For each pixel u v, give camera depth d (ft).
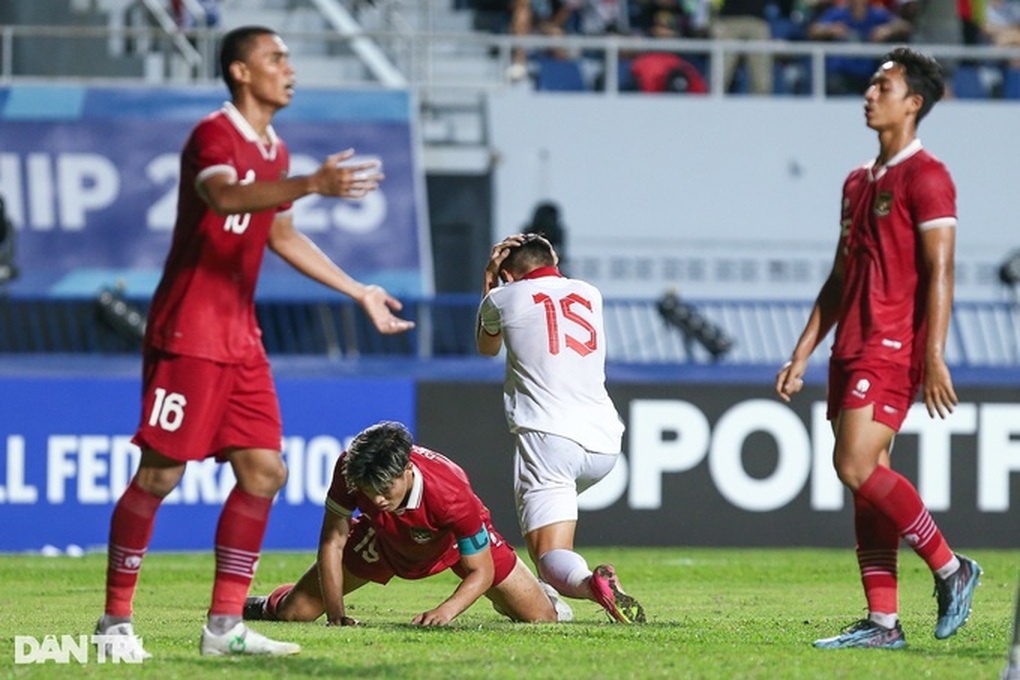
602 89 211.82
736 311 172.45
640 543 154.71
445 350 167.63
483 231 195.31
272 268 178.70
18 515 148.56
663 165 194.39
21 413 149.07
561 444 78.48
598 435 79.15
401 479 69.87
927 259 63.72
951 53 200.23
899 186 64.44
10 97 185.78
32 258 180.24
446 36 195.93
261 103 58.75
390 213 186.29
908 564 135.33
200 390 57.98
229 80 58.75
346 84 192.95
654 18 217.56
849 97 209.56
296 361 156.97
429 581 112.98
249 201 55.88
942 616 65.51
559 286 81.35
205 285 58.08
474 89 196.03
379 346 168.14
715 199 194.18
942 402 63.21
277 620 77.56
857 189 66.08
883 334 64.28
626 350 170.71
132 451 151.02
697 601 95.14
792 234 194.49
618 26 221.05
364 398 153.89
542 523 78.54
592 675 53.88
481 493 154.61
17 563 129.39
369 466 69.15
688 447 155.43
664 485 155.12
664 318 169.58
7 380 149.07
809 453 156.66
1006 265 189.47
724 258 193.36
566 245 191.62
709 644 64.59
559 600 79.77
